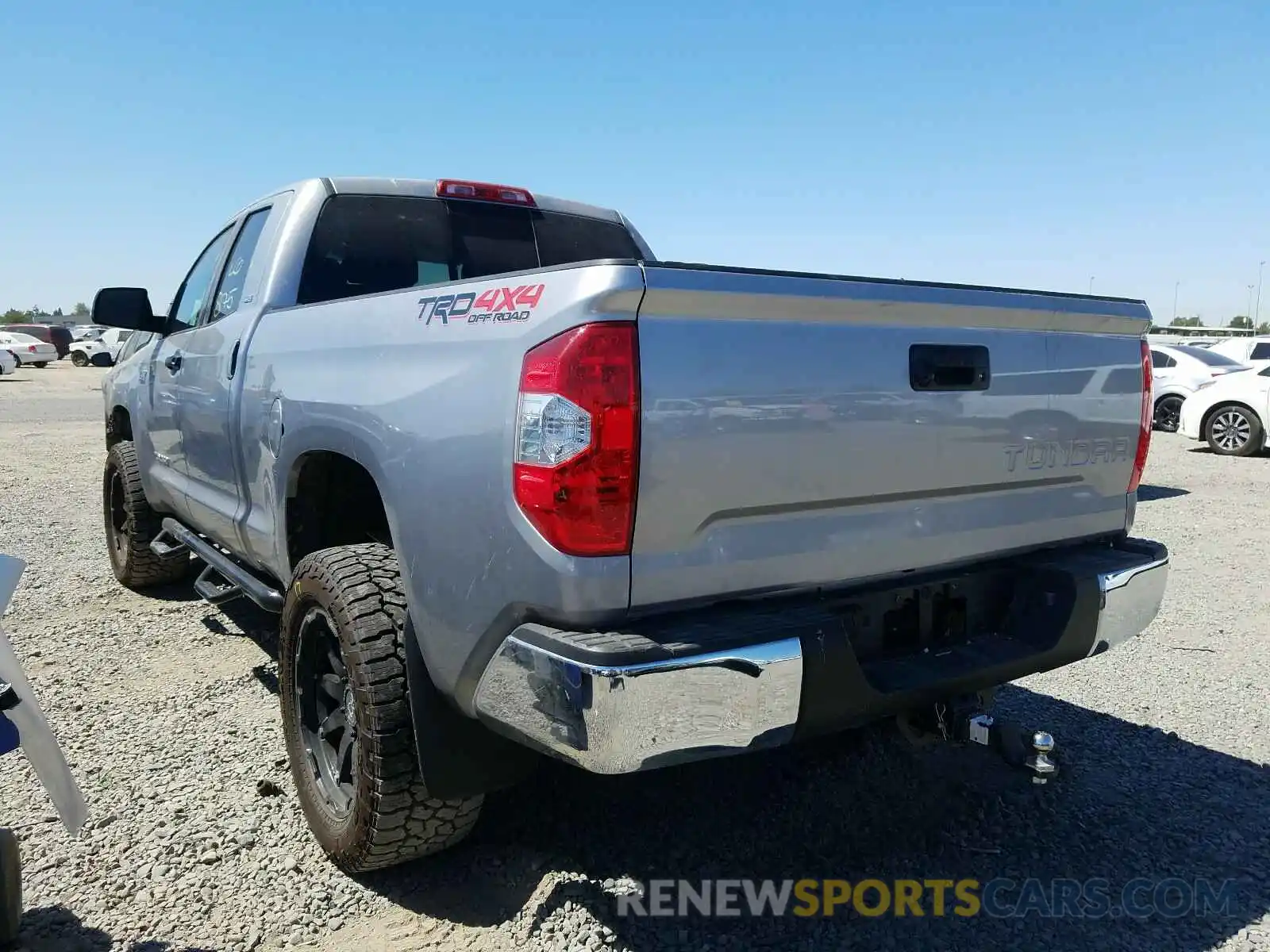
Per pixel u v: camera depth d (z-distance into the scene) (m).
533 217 4.43
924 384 2.49
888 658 2.56
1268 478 11.16
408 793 2.54
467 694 2.29
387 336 2.62
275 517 3.26
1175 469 12.10
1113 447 3.05
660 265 2.03
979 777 3.42
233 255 4.30
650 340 2.04
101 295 4.69
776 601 2.32
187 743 3.67
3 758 3.55
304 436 2.94
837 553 2.39
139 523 5.43
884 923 2.58
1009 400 2.70
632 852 2.89
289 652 3.01
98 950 2.44
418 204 4.07
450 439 2.26
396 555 2.47
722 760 3.50
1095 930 2.56
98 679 4.34
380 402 2.53
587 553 2.02
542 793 3.23
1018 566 2.84
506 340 2.16
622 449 2.01
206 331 4.12
